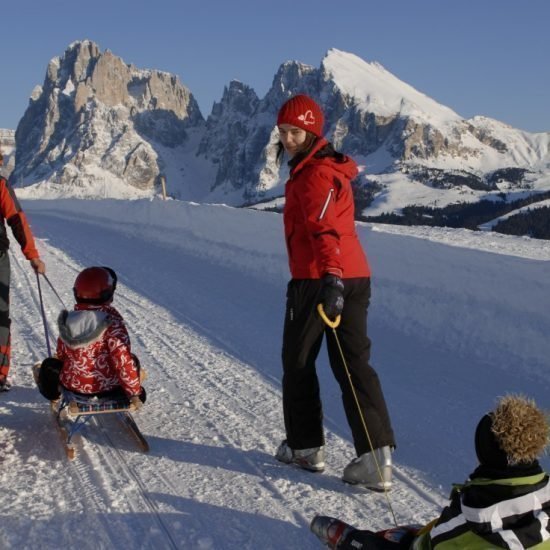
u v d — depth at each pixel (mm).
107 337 4262
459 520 2494
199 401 5348
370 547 2910
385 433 3801
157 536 3375
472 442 4637
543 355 6199
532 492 2410
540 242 12547
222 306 8859
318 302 3742
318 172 3607
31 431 4707
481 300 7234
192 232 15586
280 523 3520
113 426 4801
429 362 6426
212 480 3992
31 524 3473
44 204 34656
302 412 4008
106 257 13867
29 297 9547
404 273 8445
